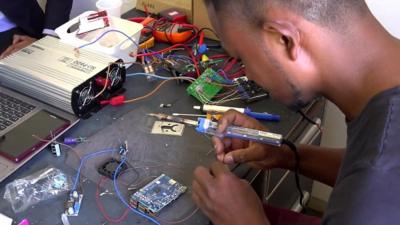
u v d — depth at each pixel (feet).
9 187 2.87
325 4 1.90
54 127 3.23
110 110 3.55
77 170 2.99
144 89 3.79
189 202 2.76
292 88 2.21
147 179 2.92
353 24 1.94
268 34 2.04
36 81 3.47
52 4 4.98
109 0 4.49
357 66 1.99
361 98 2.03
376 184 1.68
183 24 4.52
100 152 3.14
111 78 3.63
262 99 3.65
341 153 3.20
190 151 3.15
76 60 3.69
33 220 2.64
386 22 4.13
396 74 1.94
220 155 3.02
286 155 3.23
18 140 3.10
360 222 1.64
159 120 3.44
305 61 2.06
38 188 2.86
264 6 1.96
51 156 3.12
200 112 3.52
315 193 5.63
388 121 1.84
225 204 2.57
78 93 3.34
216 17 2.19
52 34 4.54
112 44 3.92
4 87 3.70
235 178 2.70
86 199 2.77
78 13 5.89
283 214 3.33
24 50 3.87
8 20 5.28
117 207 2.73
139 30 4.09
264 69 2.20
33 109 3.43
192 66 3.99
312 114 3.71
